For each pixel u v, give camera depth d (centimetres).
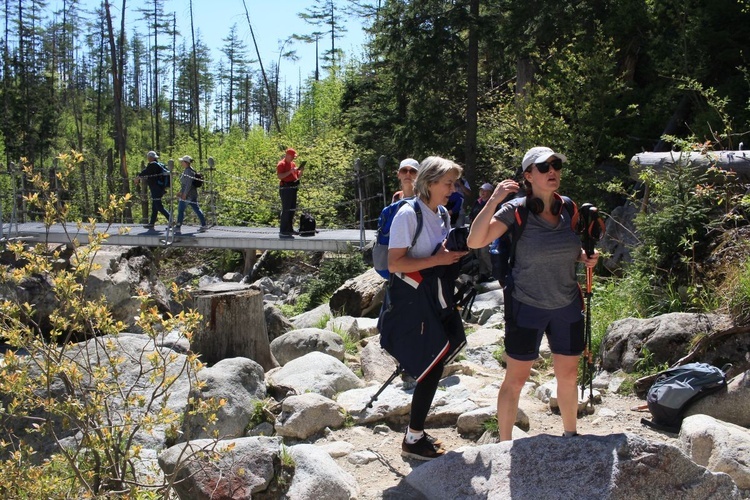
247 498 365
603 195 1373
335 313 1007
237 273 2262
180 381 523
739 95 1219
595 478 308
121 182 2970
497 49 1917
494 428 466
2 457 479
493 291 996
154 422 367
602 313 689
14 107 5881
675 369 502
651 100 1460
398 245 394
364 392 547
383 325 412
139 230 1625
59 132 6706
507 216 367
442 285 402
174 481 362
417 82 2014
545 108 1470
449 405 523
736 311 562
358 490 401
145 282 1177
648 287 686
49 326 957
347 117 2747
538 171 358
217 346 664
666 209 723
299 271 2150
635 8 1530
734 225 700
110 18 3359
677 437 468
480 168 2058
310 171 2569
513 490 324
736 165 757
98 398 365
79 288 376
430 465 367
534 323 372
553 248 364
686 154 798
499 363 679
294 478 386
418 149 2073
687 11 1404
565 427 397
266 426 509
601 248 1022
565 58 1614
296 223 2389
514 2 1786
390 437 487
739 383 471
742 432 411
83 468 388
